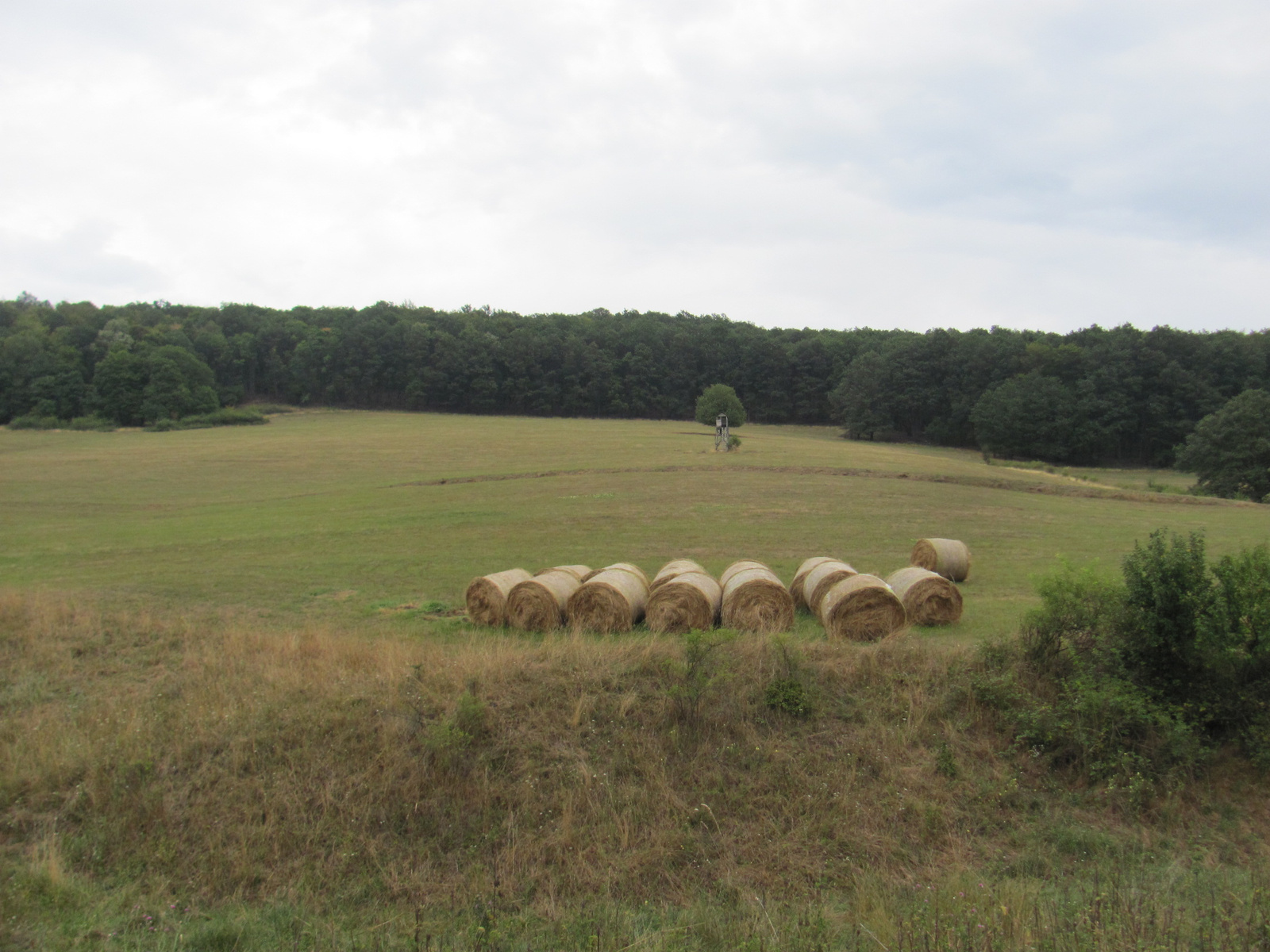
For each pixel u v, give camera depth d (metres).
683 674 10.34
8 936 6.40
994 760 9.55
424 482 43.84
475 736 9.33
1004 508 32.38
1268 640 9.48
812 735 9.79
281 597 18.61
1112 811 8.84
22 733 9.68
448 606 17.59
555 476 44.62
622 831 8.26
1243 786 9.01
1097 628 10.61
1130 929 6.04
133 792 8.50
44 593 17.20
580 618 14.73
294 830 8.15
